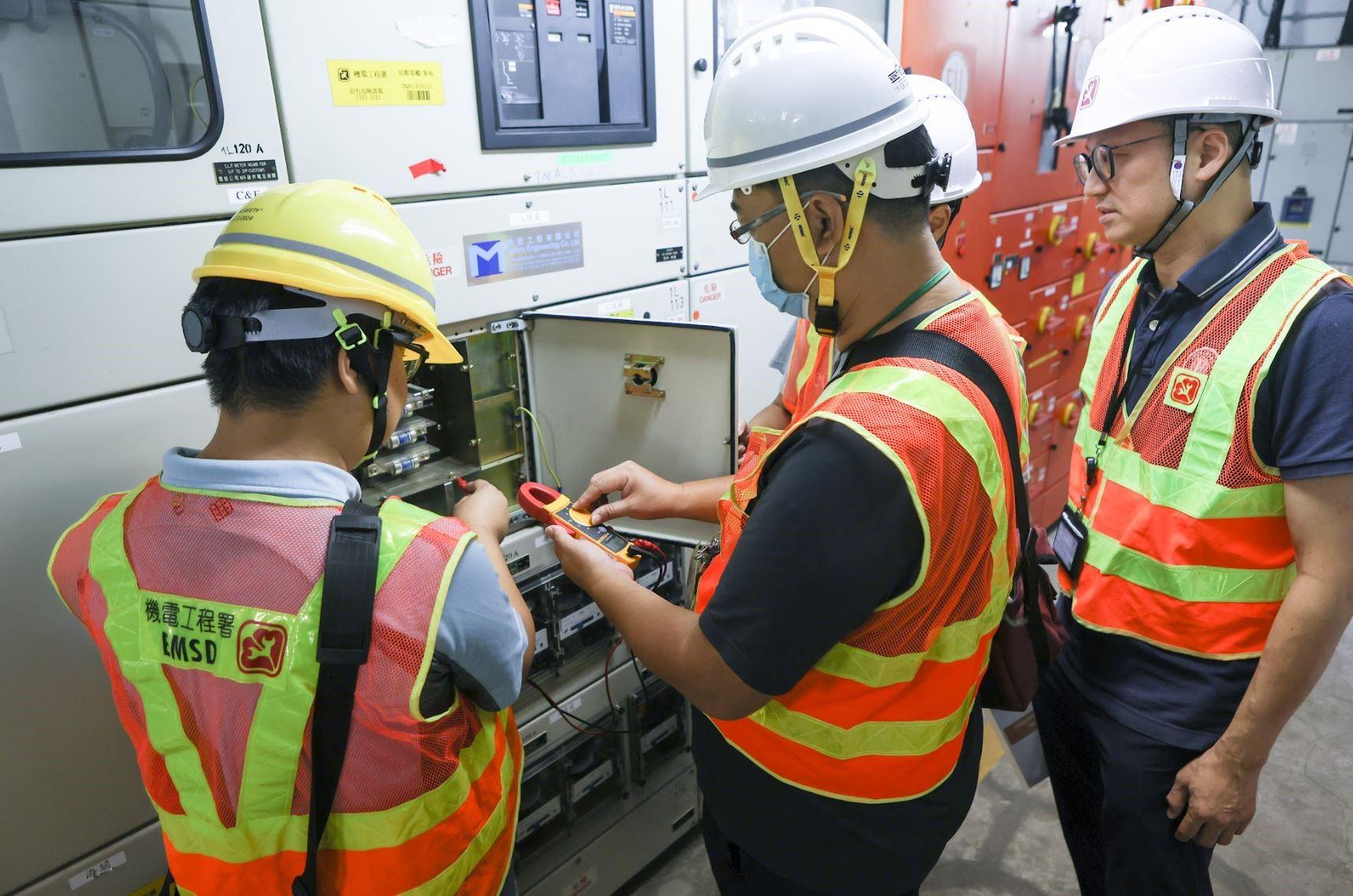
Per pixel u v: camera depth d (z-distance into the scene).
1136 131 1.20
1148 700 1.26
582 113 1.42
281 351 0.71
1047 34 2.53
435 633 0.69
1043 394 3.14
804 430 0.79
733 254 1.81
